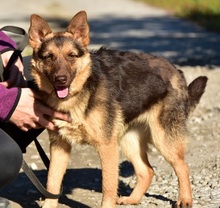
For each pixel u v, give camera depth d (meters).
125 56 6.23
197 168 7.00
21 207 6.00
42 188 5.43
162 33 22.45
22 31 5.67
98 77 5.74
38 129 5.86
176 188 6.45
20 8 34.28
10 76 5.58
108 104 5.71
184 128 6.22
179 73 6.50
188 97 6.41
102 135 5.62
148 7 35.06
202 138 8.38
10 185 6.69
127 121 6.07
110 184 5.58
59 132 5.66
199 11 27.95
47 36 5.79
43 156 6.02
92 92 5.64
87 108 5.59
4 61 5.71
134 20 27.77
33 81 5.72
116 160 5.64
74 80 5.55
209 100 10.95
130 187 6.67
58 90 5.46
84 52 5.67
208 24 24.62
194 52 17.47
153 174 6.32
